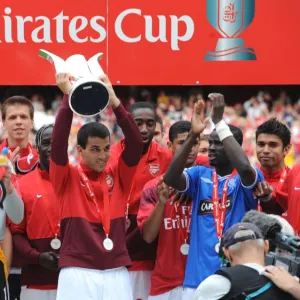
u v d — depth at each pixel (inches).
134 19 721.6
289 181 489.1
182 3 729.6
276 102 1080.8
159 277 489.7
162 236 490.9
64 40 713.0
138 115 523.2
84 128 453.4
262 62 747.4
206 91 1066.7
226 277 357.4
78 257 443.8
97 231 448.8
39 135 510.3
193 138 446.3
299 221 478.3
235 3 738.8
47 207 495.5
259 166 536.4
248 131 1057.5
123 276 451.8
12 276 517.0
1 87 1004.6
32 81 712.4
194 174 472.1
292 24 749.9
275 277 355.3
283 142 506.0
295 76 753.0
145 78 724.0
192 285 462.9
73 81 418.6
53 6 710.5
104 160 452.8
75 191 450.3
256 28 746.2
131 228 515.2
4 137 608.1
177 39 730.2
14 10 708.0
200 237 464.4
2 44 709.3
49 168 474.0
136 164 452.1
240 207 462.3
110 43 718.5
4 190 451.5
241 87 1071.6
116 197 456.8
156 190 493.7
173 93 1058.7
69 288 440.5
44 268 493.7
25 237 498.9
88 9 714.2
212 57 738.2
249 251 363.9
